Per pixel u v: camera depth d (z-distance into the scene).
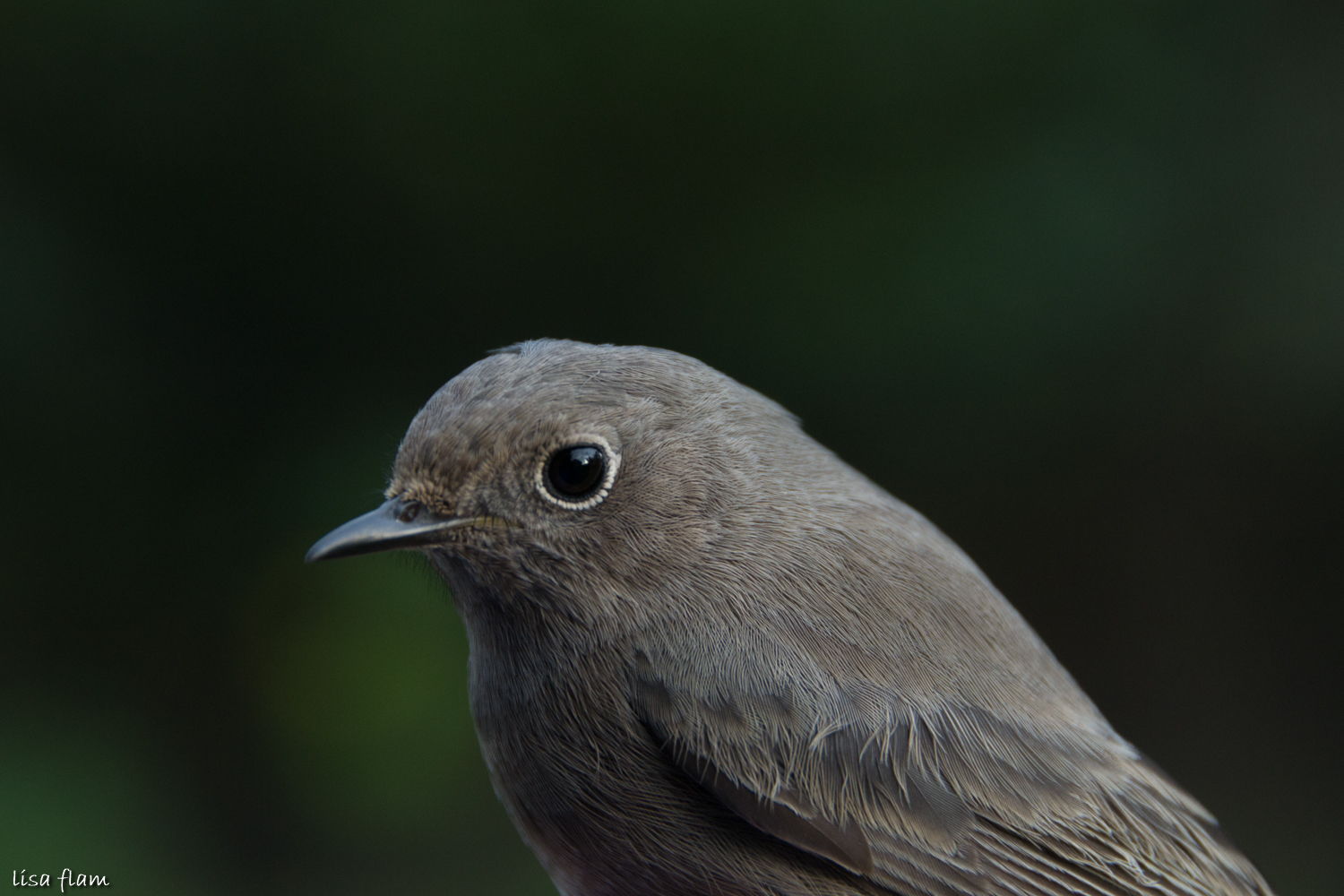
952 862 1.21
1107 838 1.21
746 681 1.21
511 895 1.51
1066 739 1.21
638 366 1.21
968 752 1.21
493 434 1.21
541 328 1.61
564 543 1.21
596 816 1.21
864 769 1.21
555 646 1.21
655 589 1.21
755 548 1.21
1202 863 1.22
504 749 1.21
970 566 1.22
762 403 1.22
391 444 1.58
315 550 1.21
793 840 1.20
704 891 1.21
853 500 1.22
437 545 1.21
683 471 1.21
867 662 1.21
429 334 1.61
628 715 1.21
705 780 1.20
